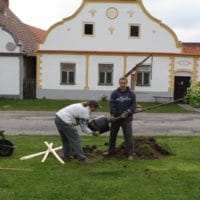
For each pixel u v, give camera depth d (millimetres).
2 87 32938
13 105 28484
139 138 12109
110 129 11195
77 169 9914
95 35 33219
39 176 9258
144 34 33250
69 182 8812
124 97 10938
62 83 33344
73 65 33344
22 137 14812
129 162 10633
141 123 20484
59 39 33188
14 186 8500
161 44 33344
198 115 25172
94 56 33250
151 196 7988
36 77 33562
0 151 11273
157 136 15703
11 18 38406
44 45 33188
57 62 33250
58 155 11273
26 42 36688
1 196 7863
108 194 8070
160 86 33438
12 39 32656
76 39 33188
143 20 33188
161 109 28016
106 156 11289
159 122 21047
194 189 8477
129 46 33281
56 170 9820
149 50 33344
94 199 7789
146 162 10664
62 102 30938
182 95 33531
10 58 32750
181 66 33375
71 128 10383
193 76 33344
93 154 11547
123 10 33094
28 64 35281
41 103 29953
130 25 33219
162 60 33344
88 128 10672
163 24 33125
